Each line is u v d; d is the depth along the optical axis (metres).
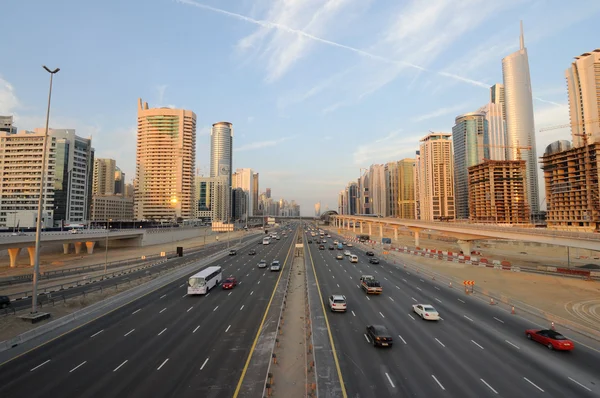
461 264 70.88
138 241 121.94
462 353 23.61
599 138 161.50
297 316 32.50
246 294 42.59
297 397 17.52
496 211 184.62
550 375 20.23
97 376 19.92
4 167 139.50
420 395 17.75
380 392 18.05
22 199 137.88
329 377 19.80
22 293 41.72
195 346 24.75
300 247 83.69
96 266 69.75
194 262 70.62
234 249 97.81
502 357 22.95
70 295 40.94
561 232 54.03
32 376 19.97
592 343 25.81
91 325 30.02
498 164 187.38
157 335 27.22
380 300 39.47
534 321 31.44
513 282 52.38
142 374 20.14
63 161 142.62
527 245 117.88
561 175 142.75
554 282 52.41
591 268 71.25
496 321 31.38
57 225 136.62
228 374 20.12
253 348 24.30
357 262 73.44
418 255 85.94
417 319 31.88
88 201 170.12
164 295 42.41
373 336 25.12
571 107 180.62
